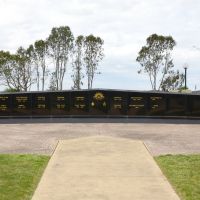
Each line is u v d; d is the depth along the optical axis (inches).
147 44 2463.1
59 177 390.6
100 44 2426.2
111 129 810.8
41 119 991.0
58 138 674.2
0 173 402.3
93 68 2440.9
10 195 324.8
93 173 408.2
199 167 434.6
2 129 816.3
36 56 2481.5
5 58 2491.4
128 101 1002.7
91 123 928.3
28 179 379.2
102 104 1002.7
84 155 509.4
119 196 325.7
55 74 2453.2
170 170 419.8
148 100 1002.7
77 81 2432.3
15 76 2527.1
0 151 546.3
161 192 338.3
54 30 2415.1
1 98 994.1
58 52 2428.6
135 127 854.5
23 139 664.4
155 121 976.9
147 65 2475.4
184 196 325.4
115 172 412.5
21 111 996.6
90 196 325.1
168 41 2449.6
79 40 2417.6
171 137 693.3
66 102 1000.9
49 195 328.2
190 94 1003.9
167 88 2481.5
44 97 997.2
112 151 537.0
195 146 595.5
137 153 522.9
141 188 350.6
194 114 1005.8
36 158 484.7
